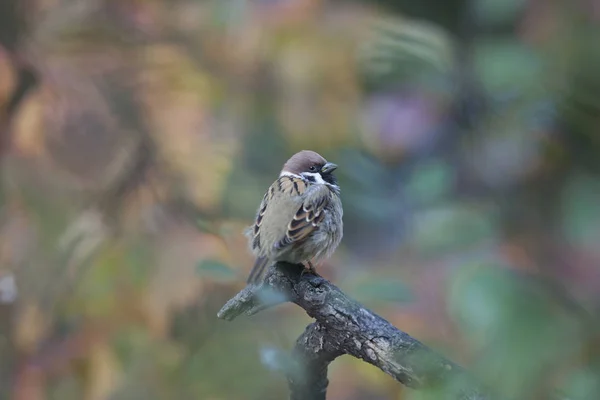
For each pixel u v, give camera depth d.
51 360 6.12
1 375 6.12
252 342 6.10
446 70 6.09
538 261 5.95
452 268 5.97
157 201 6.14
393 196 6.04
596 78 5.95
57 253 6.13
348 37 6.16
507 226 5.99
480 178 6.04
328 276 6.07
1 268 6.13
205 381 6.09
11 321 6.12
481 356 5.84
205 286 6.10
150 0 6.18
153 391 6.10
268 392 6.09
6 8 6.15
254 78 6.18
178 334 6.12
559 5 5.96
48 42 6.16
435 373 5.88
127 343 6.11
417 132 6.15
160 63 6.17
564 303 5.84
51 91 6.15
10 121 6.15
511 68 5.96
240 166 6.18
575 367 5.52
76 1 6.17
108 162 6.14
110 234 6.13
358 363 6.11
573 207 5.92
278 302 5.93
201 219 6.13
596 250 5.91
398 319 6.00
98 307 6.12
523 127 5.99
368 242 6.07
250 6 6.18
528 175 6.00
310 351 5.96
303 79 6.18
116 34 6.17
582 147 5.98
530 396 5.52
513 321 5.65
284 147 6.20
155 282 6.11
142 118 6.16
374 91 6.18
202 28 6.18
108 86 6.16
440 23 6.23
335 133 6.19
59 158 6.14
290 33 6.17
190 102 6.17
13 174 6.14
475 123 6.07
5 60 6.14
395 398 6.10
